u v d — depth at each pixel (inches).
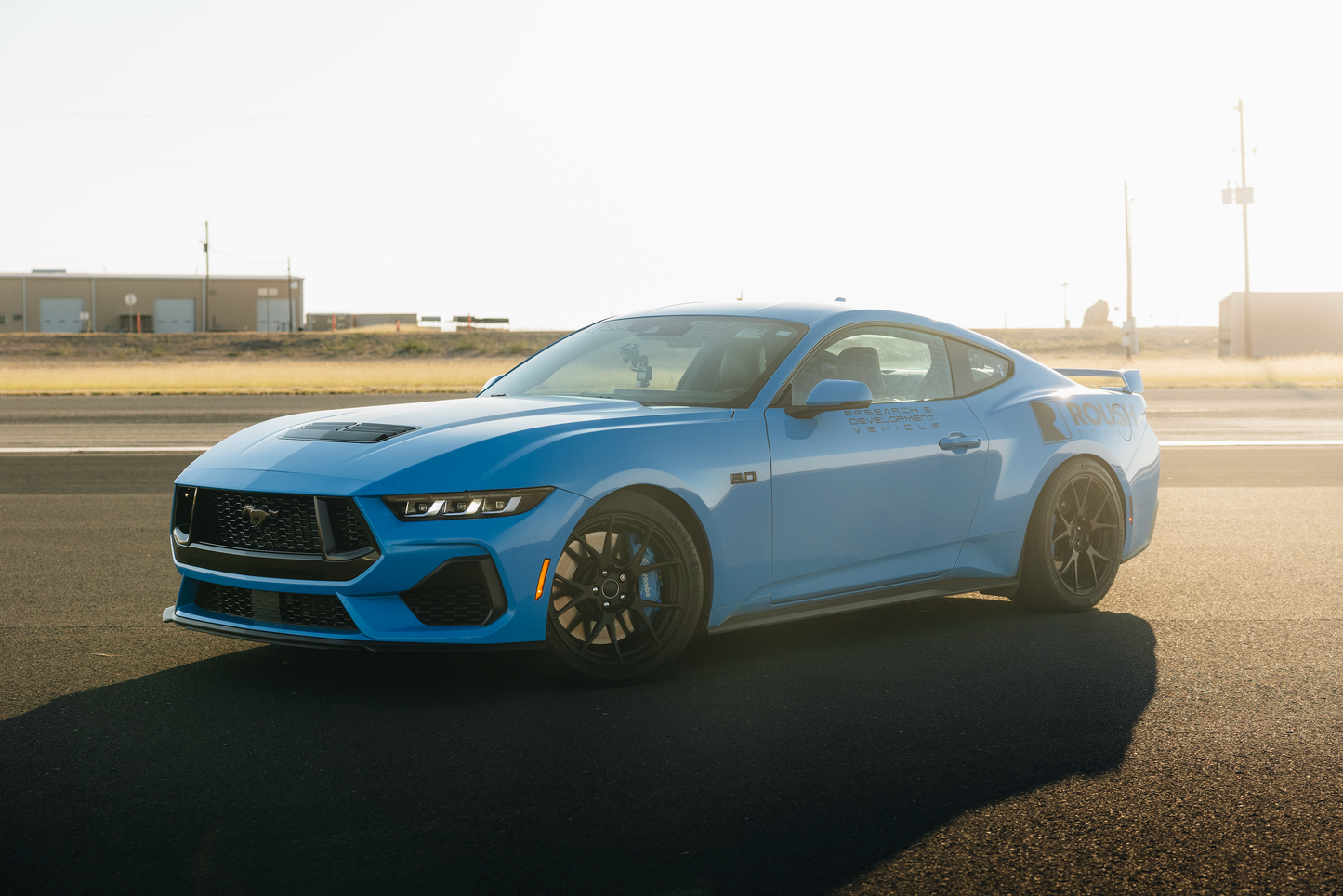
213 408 791.1
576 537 148.2
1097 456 206.2
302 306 3307.1
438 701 146.3
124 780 118.5
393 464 142.6
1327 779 119.8
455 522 139.7
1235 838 104.7
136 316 3216.0
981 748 129.0
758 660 168.2
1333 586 223.1
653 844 102.9
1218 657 170.1
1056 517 200.7
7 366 1609.3
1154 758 125.8
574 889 94.0
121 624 190.4
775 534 163.9
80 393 1007.0
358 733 133.5
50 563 247.0
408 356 2327.8
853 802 112.8
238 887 94.2
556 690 151.6
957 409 190.7
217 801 112.8
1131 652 173.5
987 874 97.3
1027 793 115.4
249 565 147.2
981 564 191.0
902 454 177.6
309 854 100.6
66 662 165.8
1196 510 324.2
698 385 174.2
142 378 1206.3
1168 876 97.1
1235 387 1127.0
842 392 163.8
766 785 117.3
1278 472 417.7
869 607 193.9
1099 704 146.3
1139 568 242.8
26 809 110.7
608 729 135.5
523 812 110.1
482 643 141.3
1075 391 211.9
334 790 115.8
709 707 144.1
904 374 188.9
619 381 181.5
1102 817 109.4
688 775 120.2
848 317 186.2
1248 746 130.0
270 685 153.5
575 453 147.9
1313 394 973.8
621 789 116.2
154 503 340.8
